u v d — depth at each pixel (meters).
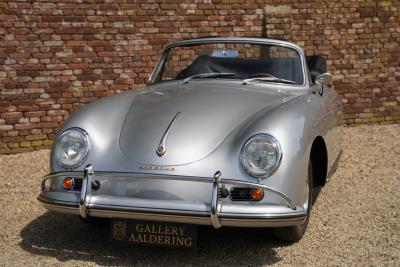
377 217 5.14
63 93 7.89
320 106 4.90
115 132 4.24
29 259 4.20
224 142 4.01
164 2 8.34
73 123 4.25
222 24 8.70
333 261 4.17
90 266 4.07
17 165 7.10
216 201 3.75
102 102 4.63
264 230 4.78
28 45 7.63
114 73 8.16
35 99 7.73
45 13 7.68
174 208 3.82
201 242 4.55
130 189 3.95
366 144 8.21
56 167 4.16
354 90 9.53
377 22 9.52
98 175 4.00
